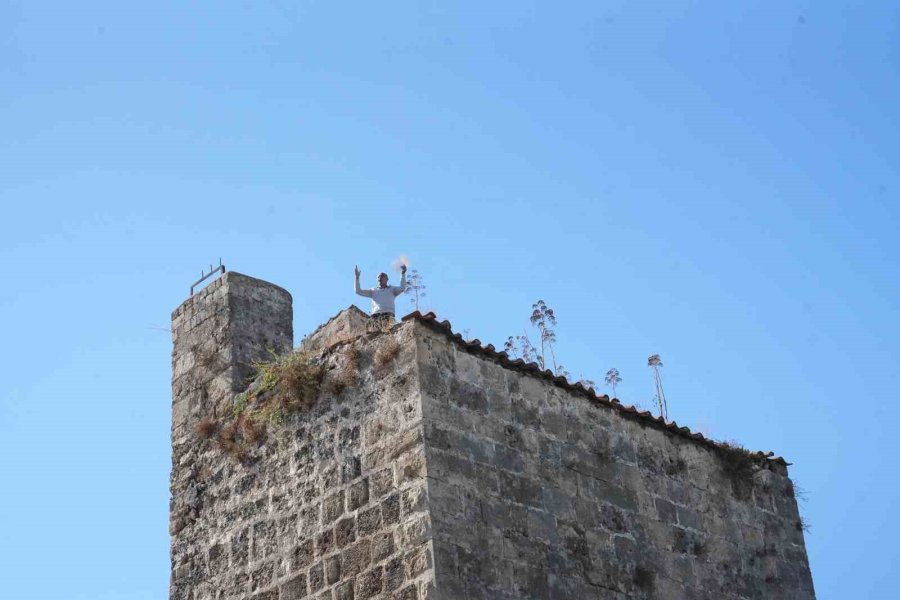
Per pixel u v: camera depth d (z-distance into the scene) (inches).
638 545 884.0
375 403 840.9
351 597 807.1
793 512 1003.3
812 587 982.4
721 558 932.6
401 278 979.3
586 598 836.6
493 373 858.1
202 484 935.0
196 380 979.9
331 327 954.1
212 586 895.7
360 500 824.9
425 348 833.5
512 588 800.3
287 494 872.9
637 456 916.6
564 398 891.4
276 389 909.8
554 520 843.4
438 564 773.3
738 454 981.8
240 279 1000.9
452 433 818.2
